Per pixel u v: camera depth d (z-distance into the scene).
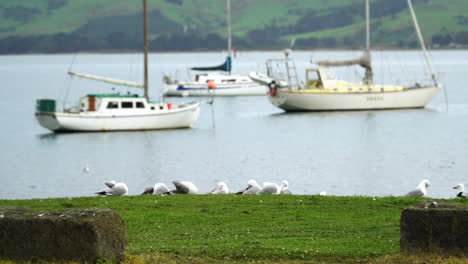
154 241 50.00
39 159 140.62
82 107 184.75
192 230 53.81
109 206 64.06
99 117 181.38
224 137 171.25
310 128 186.38
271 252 44.91
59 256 38.94
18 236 39.16
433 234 41.09
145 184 112.19
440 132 172.12
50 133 181.62
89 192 107.00
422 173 117.25
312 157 136.75
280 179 113.38
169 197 68.81
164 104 186.88
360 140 161.00
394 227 53.28
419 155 136.88
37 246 39.06
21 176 121.31
